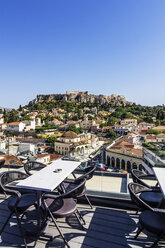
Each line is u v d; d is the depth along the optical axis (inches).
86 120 3639.3
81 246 87.5
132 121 3531.0
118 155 1077.1
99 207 127.9
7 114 4530.0
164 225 79.5
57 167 114.1
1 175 108.3
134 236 95.0
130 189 89.4
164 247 86.1
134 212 120.9
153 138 1547.7
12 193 87.1
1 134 2630.4
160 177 99.0
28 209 95.2
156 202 100.4
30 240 92.9
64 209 90.6
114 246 87.5
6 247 87.9
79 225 105.4
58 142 1459.2
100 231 99.4
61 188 112.4
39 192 89.9
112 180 169.9
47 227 103.7
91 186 154.2
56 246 87.9
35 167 147.9
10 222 109.8
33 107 5885.8
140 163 964.0
